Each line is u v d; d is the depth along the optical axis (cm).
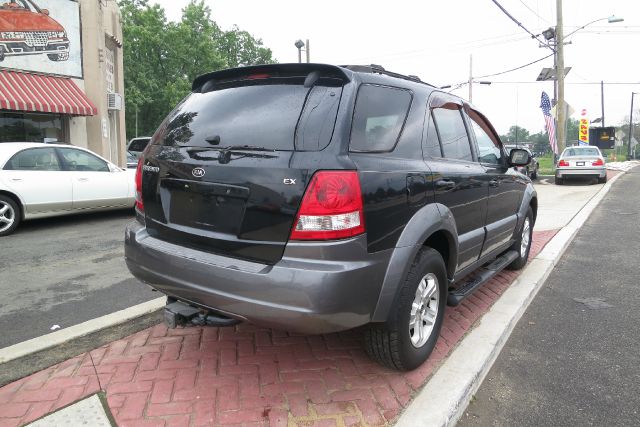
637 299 489
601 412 290
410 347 304
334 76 283
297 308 247
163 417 264
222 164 275
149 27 3816
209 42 4056
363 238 259
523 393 311
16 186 781
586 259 660
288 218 251
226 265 266
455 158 377
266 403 279
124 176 933
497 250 475
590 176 1822
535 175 2023
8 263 597
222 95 314
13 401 278
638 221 967
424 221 302
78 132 1509
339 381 305
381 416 269
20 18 1330
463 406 289
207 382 301
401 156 305
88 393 286
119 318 393
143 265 312
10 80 1291
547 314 450
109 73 1803
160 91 3822
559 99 2131
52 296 471
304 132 264
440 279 334
